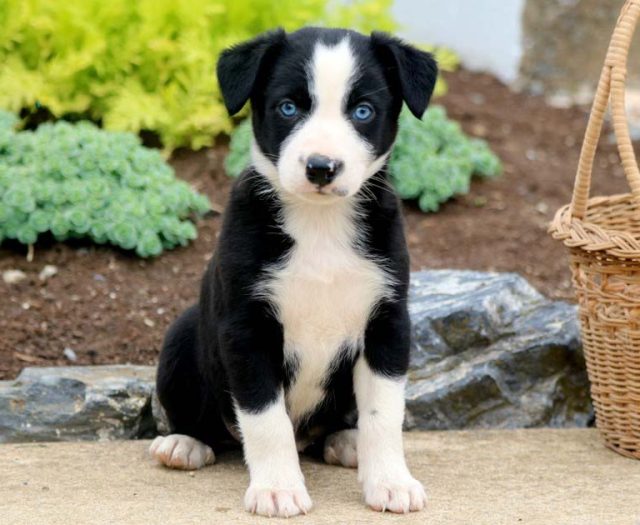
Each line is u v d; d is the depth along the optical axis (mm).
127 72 9711
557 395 7355
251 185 5551
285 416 5371
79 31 9539
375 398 5441
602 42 13422
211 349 5750
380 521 5059
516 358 7344
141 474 5836
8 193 8180
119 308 7891
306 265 5465
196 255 8602
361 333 5562
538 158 11000
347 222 5504
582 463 6137
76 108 9539
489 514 5184
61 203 8297
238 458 6195
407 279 5590
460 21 13930
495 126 11727
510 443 6562
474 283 7883
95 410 6766
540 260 8961
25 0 9375
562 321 7562
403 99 5629
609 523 5070
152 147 9820
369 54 5484
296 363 5648
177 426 6242
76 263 8289
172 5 9711
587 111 12664
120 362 7465
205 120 9617
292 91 5355
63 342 7547
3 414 6680
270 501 5125
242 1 10047
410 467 6016
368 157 5406
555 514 5195
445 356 7367
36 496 5414
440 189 9484
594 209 6906
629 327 6117
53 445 6410
